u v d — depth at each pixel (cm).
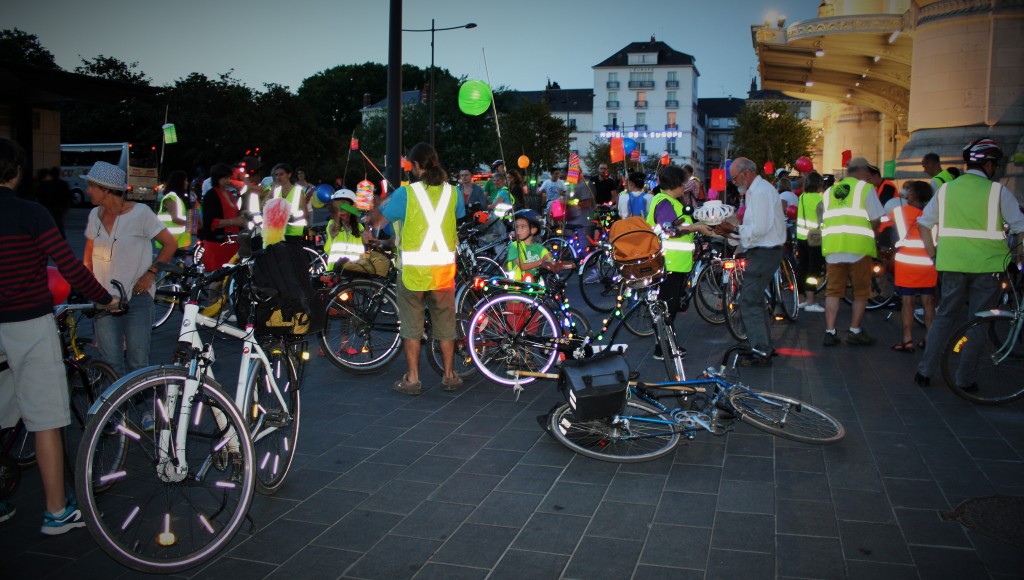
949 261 560
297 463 446
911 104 1620
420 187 571
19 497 402
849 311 976
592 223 1322
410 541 347
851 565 318
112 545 307
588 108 10531
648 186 1311
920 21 1577
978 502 378
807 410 486
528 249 677
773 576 311
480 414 542
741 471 427
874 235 731
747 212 653
